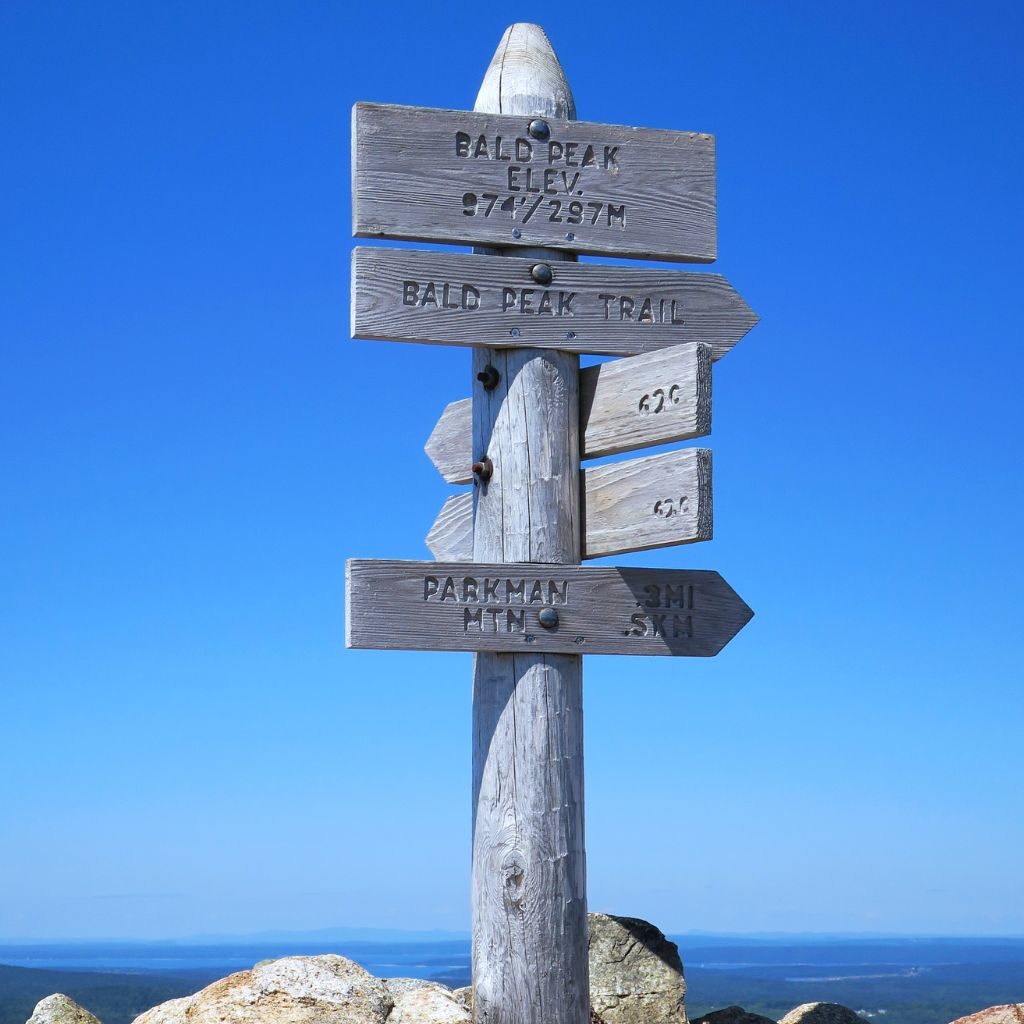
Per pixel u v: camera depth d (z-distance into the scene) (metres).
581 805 1.86
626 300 1.93
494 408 1.90
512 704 1.84
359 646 1.77
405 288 1.83
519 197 1.90
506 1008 1.80
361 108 1.85
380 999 1.92
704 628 1.92
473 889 1.86
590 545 1.91
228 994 1.89
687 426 1.80
